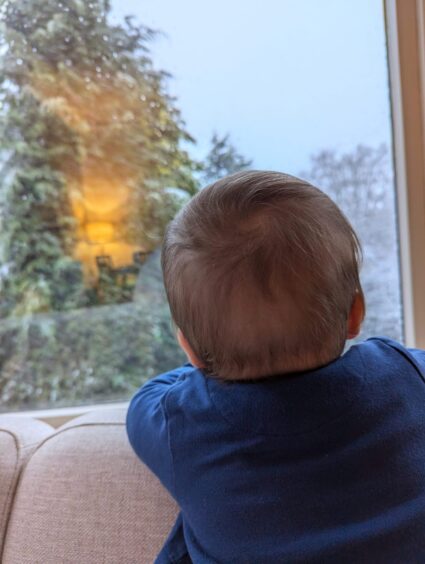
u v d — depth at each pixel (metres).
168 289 0.48
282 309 0.42
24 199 0.82
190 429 0.46
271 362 0.44
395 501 0.41
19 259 0.83
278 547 0.40
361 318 0.49
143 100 0.81
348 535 0.39
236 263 0.42
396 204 0.80
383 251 0.82
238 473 0.42
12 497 0.60
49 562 0.54
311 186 0.47
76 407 0.84
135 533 0.53
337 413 0.42
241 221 0.44
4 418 0.71
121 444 0.60
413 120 0.75
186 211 0.47
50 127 0.81
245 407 0.43
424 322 0.79
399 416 0.43
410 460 0.42
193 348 0.48
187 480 0.45
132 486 0.56
